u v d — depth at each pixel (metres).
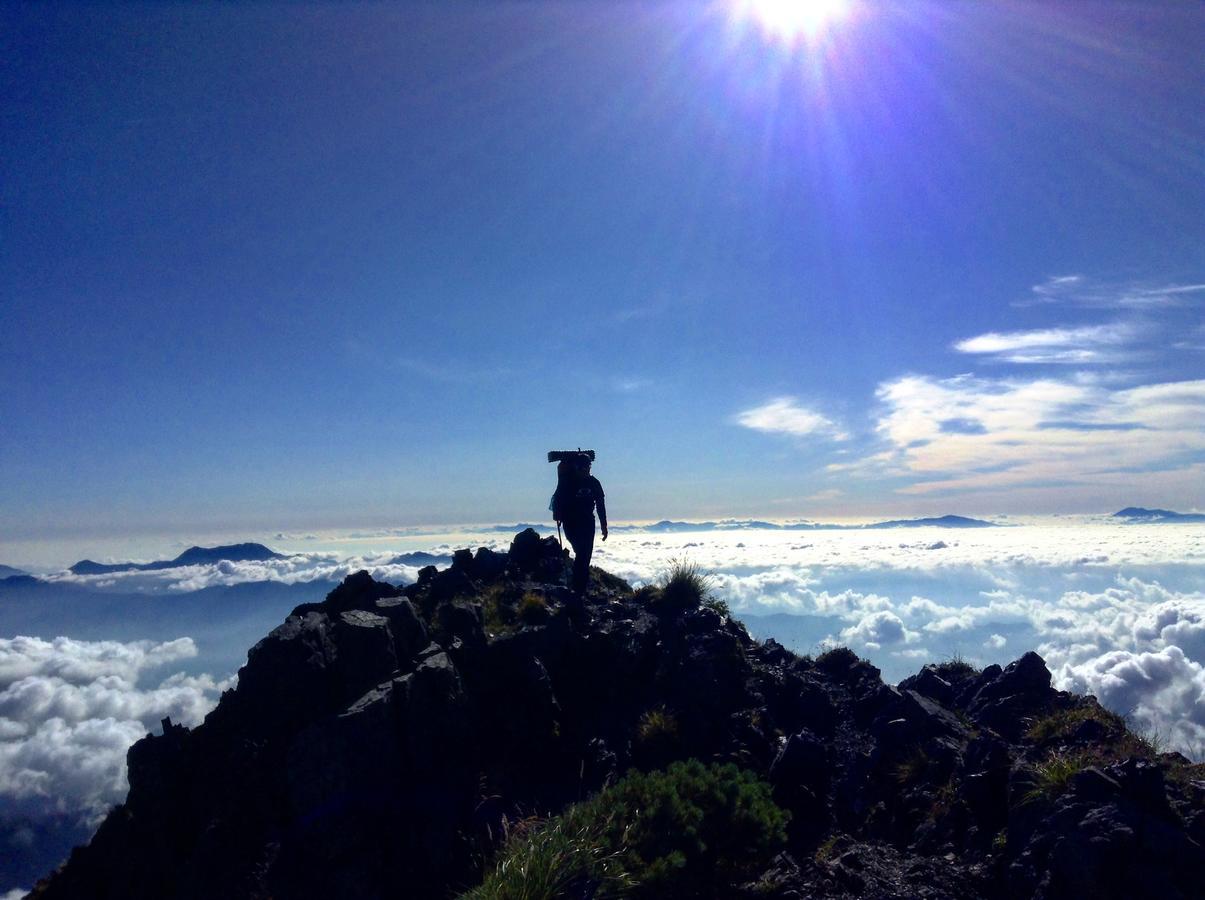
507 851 5.82
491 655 8.16
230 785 6.87
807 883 5.41
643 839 5.54
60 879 6.92
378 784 6.79
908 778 6.57
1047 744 6.23
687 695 8.05
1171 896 4.19
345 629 7.70
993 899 4.90
